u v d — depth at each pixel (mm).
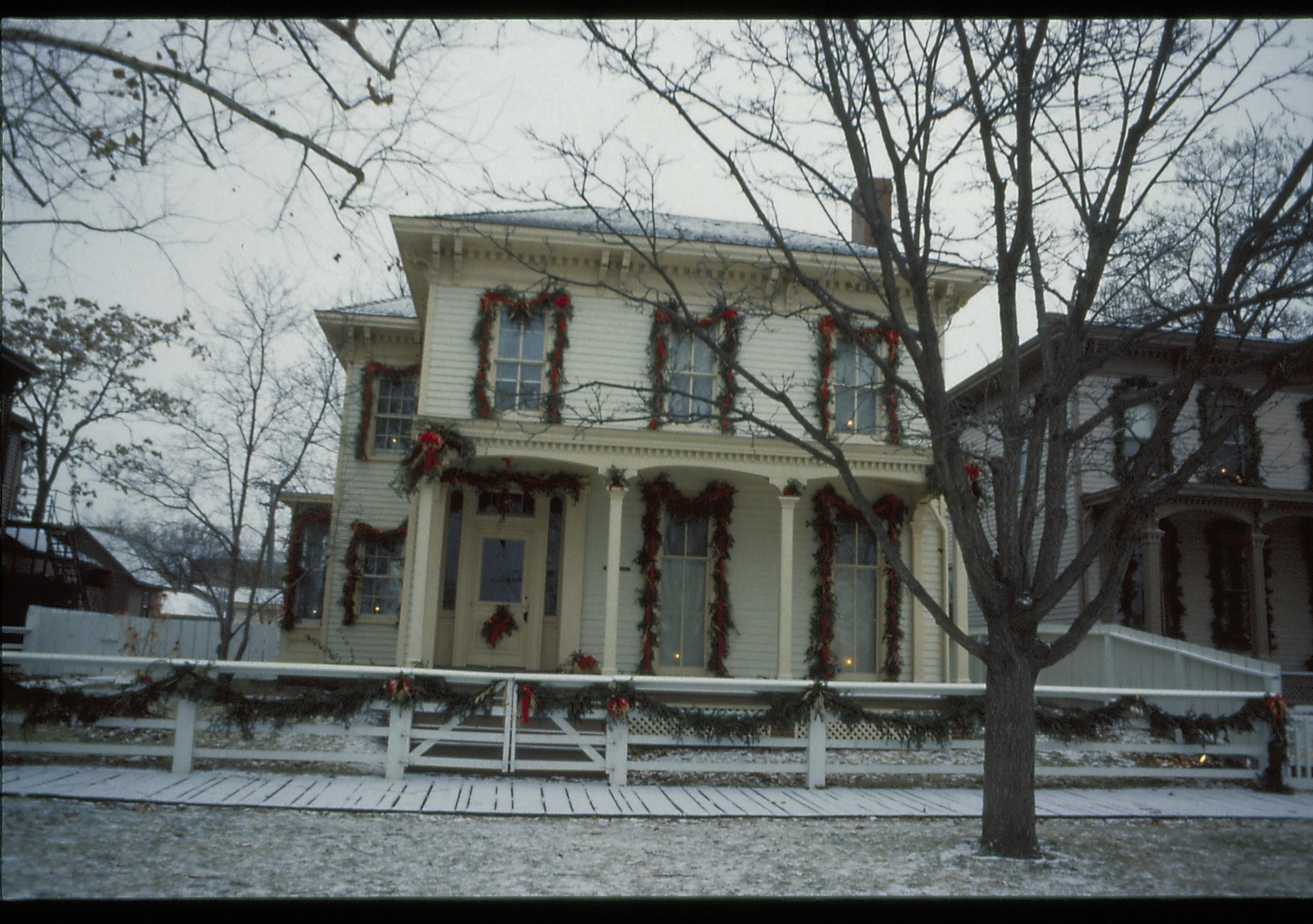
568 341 15578
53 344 21172
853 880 6441
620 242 15164
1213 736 11445
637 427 15477
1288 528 21938
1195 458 7617
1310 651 21375
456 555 16062
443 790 9484
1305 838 8312
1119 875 6742
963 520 7816
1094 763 12961
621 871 6527
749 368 15828
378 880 6031
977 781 11539
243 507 18344
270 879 5910
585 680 10469
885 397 14953
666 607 16219
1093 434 20312
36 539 25234
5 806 7578
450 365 15500
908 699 14750
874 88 7645
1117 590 7789
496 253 15711
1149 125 7438
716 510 16281
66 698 9562
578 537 15984
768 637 16219
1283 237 8578
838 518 16750
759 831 8133
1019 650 7703
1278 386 7570
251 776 9766
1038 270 8359
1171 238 11875
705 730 10570
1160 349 20250
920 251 9617
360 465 18750
